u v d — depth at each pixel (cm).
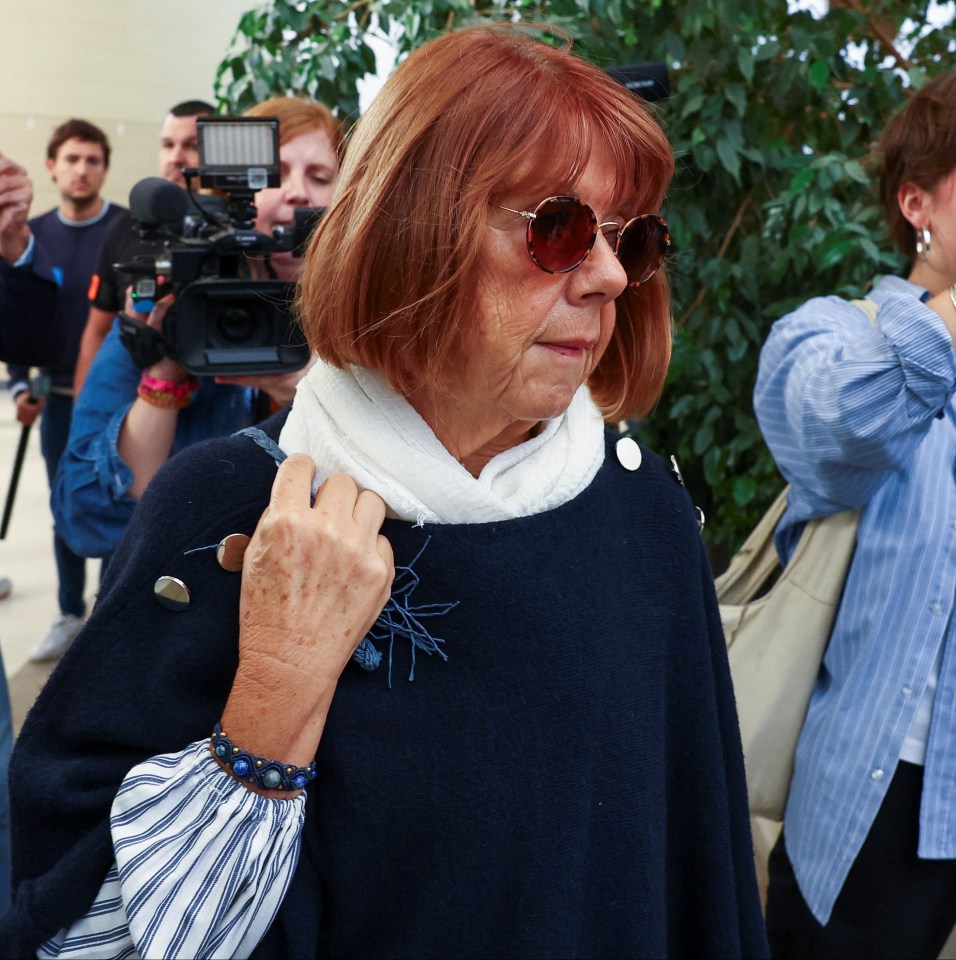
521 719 96
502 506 96
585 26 242
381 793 92
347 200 91
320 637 86
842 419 157
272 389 177
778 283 264
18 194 219
